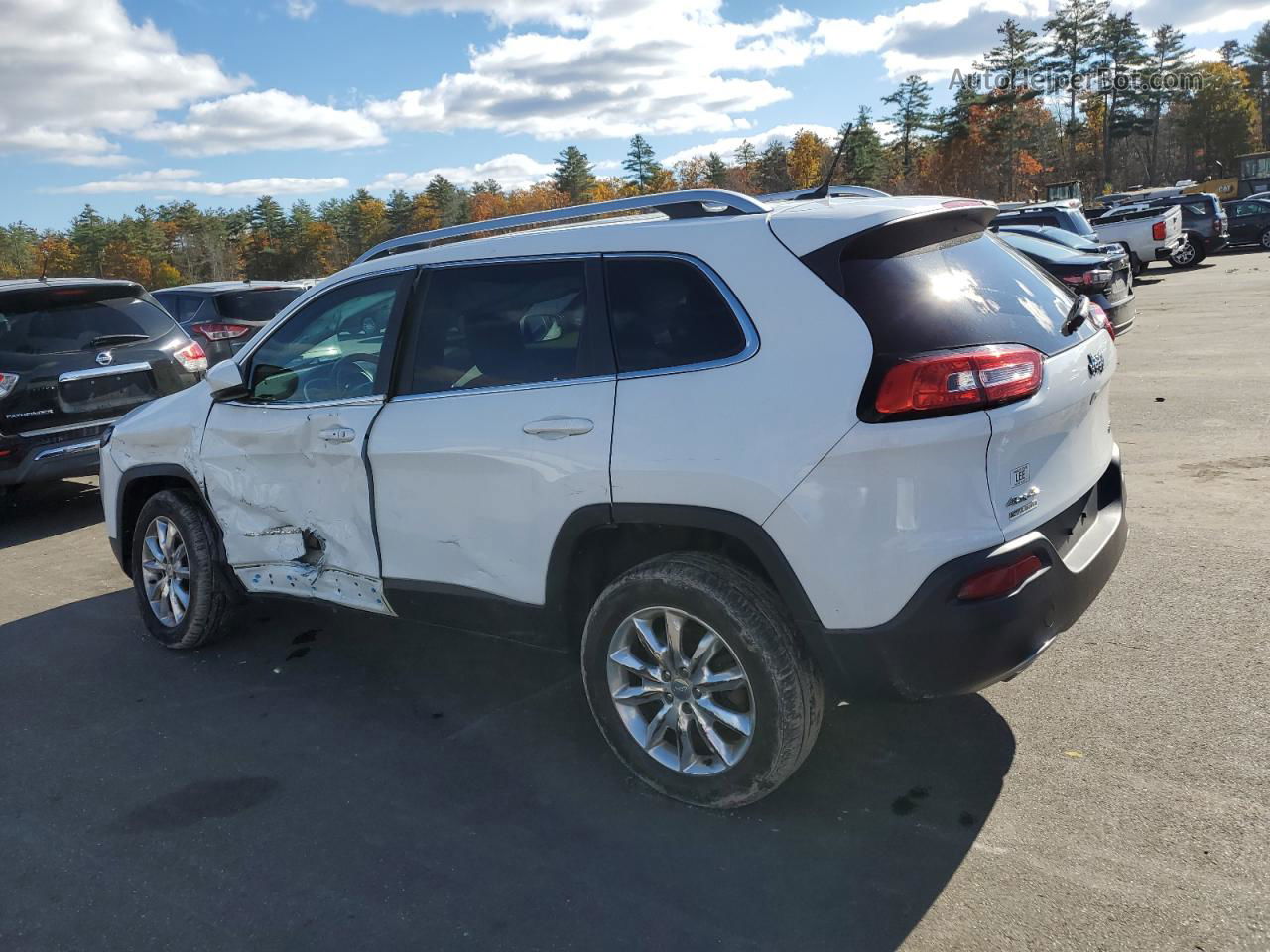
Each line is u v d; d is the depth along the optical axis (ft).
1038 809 9.96
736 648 9.62
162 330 26.96
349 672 14.64
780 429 9.19
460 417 11.38
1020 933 8.25
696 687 10.13
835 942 8.32
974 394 8.88
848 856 9.46
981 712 11.99
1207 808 9.73
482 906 9.11
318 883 9.63
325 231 512.22
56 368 24.31
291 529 13.78
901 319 9.14
